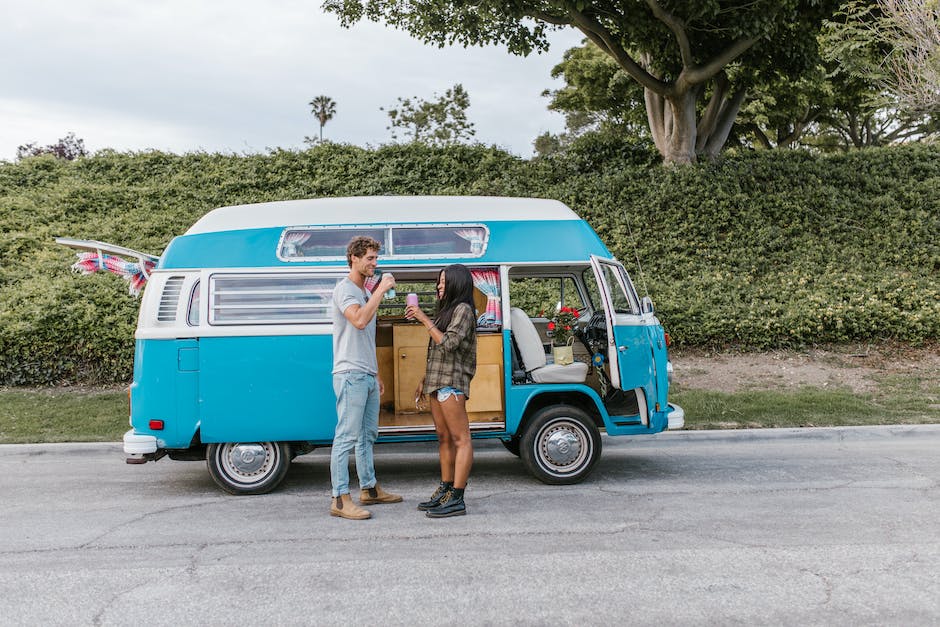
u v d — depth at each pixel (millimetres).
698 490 6762
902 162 19312
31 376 12414
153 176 20547
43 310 12594
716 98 18969
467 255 7152
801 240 16438
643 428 7277
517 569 4648
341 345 5977
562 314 7594
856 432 9375
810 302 14062
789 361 12977
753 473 7457
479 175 19531
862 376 12180
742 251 16031
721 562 4738
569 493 6715
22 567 4816
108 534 5578
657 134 19688
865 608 3990
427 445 9297
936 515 5809
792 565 4668
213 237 7070
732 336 13500
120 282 14312
